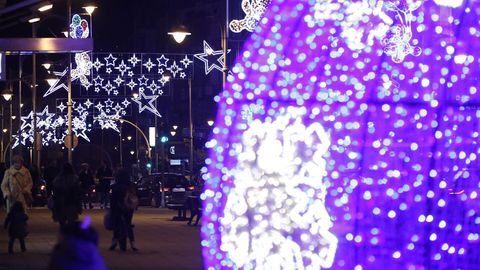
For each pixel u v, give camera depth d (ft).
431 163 48.62
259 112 48.16
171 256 62.23
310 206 45.01
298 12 48.98
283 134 45.55
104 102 264.72
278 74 48.52
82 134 279.69
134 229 88.74
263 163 45.34
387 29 50.03
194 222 100.07
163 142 178.91
